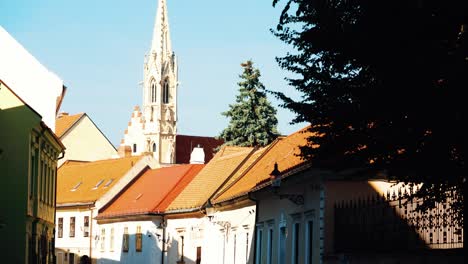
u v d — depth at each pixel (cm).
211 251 5962
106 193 8244
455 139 2147
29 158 4656
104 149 10625
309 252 3938
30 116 4662
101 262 8106
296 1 2458
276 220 4512
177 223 6862
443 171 2208
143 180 8212
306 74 2462
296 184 4144
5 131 4644
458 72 2097
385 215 3166
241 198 5088
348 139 2403
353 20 2333
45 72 5531
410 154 2256
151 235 7138
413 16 2156
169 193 7319
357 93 2319
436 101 2142
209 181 6531
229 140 8925
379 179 3741
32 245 4853
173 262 6869
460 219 2322
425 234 2864
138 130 19662
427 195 2309
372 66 2278
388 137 2272
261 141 8794
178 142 19350
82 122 10544
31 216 4731
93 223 8288
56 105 5950
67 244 8631
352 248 3469
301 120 2494
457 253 2631
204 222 6219
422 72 2150
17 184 4619
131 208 7600
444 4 2114
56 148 5775
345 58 2330
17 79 5488
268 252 4653
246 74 8975
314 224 3850
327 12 2356
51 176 5712
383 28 2206
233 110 8950
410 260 2953
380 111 2252
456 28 2133
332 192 3738
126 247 7606
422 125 2202
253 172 5372
